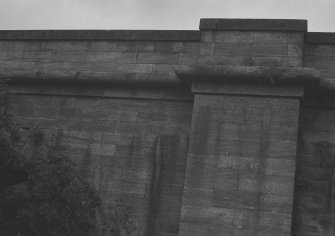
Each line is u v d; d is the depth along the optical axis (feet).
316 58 58.44
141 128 61.46
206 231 53.72
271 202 53.06
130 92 62.54
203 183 55.01
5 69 67.46
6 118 60.13
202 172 55.31
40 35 67.82
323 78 56.24
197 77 57.36
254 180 54.03
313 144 56.80
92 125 63.21
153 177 59.62
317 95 57.41
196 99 57.57
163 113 61.21
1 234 61.41
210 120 56.65
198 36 62.03
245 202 53.62
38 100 65.87
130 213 58.44
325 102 57.36
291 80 54.90
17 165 63.31
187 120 60.29
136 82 61.72
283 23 57.67
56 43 67.31
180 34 62.75
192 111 59.47
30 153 63.05
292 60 56.75
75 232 57.88
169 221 57.88
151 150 60.54
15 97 66.49
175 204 58.23
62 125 64.18
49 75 64.85
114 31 65.00
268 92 55.88
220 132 56.08
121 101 62.95
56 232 58.03
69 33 66.69
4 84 61.82
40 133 64.23
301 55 56.75
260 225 52.70
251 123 55.67
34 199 58.44
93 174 61.46
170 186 58.90
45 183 57.21
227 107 56.65
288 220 52.21
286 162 53.83
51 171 57.31
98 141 62.44
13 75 66.13
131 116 62.18
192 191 55.01
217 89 57.16
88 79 63.36
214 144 55.88
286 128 54.75
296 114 54.85
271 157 54.29
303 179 55.83
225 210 53.83
